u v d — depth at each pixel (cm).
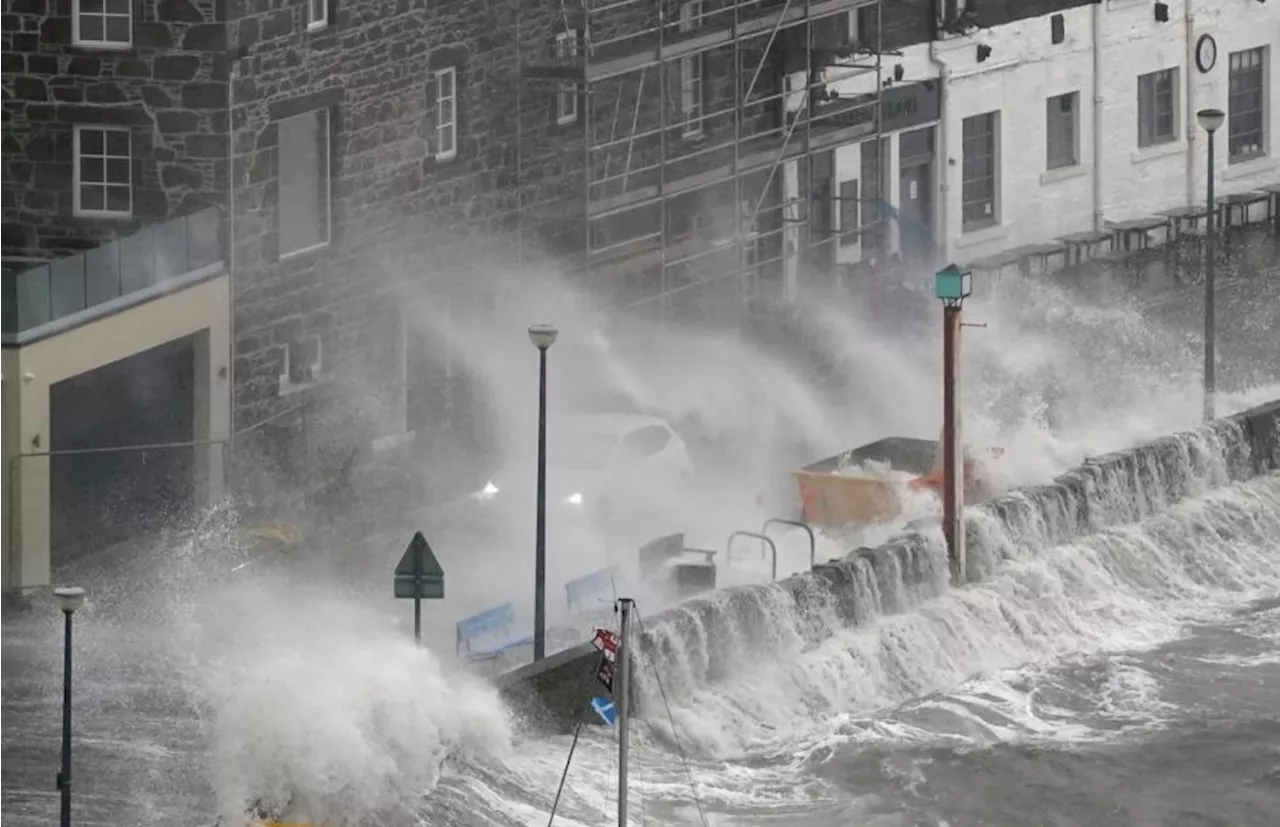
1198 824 12194
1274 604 14862
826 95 18038
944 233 18938
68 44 15050
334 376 15675
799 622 13338
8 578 14312
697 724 12688
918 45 18712
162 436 15138
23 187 15188
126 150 15162
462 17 16062
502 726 12106
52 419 14812
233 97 15075
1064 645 14162
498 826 11669
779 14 17388
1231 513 15625
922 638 13725
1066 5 19612
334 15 15438
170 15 15000
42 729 12394
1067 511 14862
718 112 17150
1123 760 12725
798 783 12406
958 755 12700
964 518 14288
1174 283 19400
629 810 11931
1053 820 12194
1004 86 19288
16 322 14300
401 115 15825
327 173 15550
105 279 14675
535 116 16450
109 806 11650
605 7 16562
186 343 15162
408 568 12344
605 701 11712
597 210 16588
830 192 18250
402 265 15938
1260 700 13438
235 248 15175
